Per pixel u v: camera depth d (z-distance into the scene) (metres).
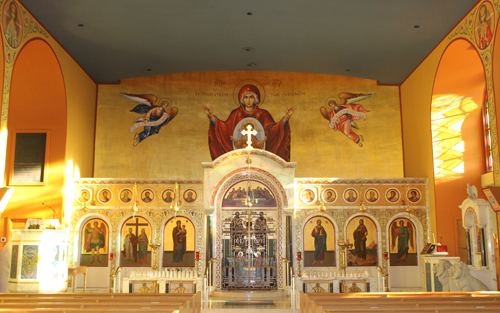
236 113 27.75
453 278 17.59
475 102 22.83
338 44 23.50
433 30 21.47
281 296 21.70
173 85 27.84
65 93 22.70
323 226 23.36
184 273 21.03
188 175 27.00
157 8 20.08
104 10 19.95
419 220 23.36
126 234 23.36
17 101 22.41
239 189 23.34
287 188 22.88
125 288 19.98
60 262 17.77
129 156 26.94
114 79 27.25
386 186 23.61
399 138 27.33
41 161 22.31
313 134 27.53
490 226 18.44
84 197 23.36
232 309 18.11
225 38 23.06
